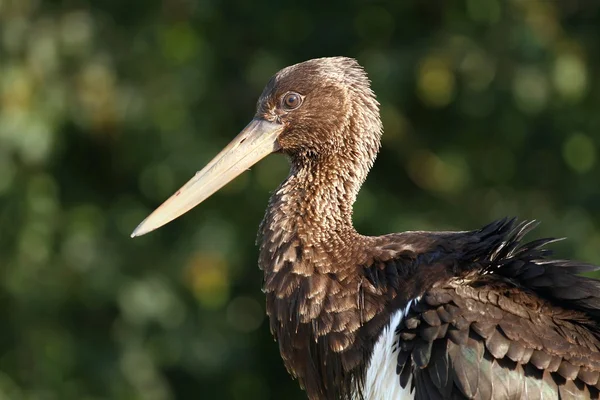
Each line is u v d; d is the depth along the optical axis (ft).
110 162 45.32
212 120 44.55
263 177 44.62
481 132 45.01
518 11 42.98
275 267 25.73
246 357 45.83
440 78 42.75
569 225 44.11
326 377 25.21
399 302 24.27
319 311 25.04
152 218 27.32
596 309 23.18
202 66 44.04
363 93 27.32
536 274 23.63
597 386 22.50
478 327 22.93
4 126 40.50
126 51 43.34
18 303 43.50
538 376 22.57
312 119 27.07
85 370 43.50
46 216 42.75
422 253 24.75
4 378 42.96
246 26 45.78
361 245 25.39
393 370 23.67
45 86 41.65
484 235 24.71
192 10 44.34
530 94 42.45
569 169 45.52
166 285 43.73
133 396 43.57
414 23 44.98
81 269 43.21
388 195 45.29
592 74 44.42
